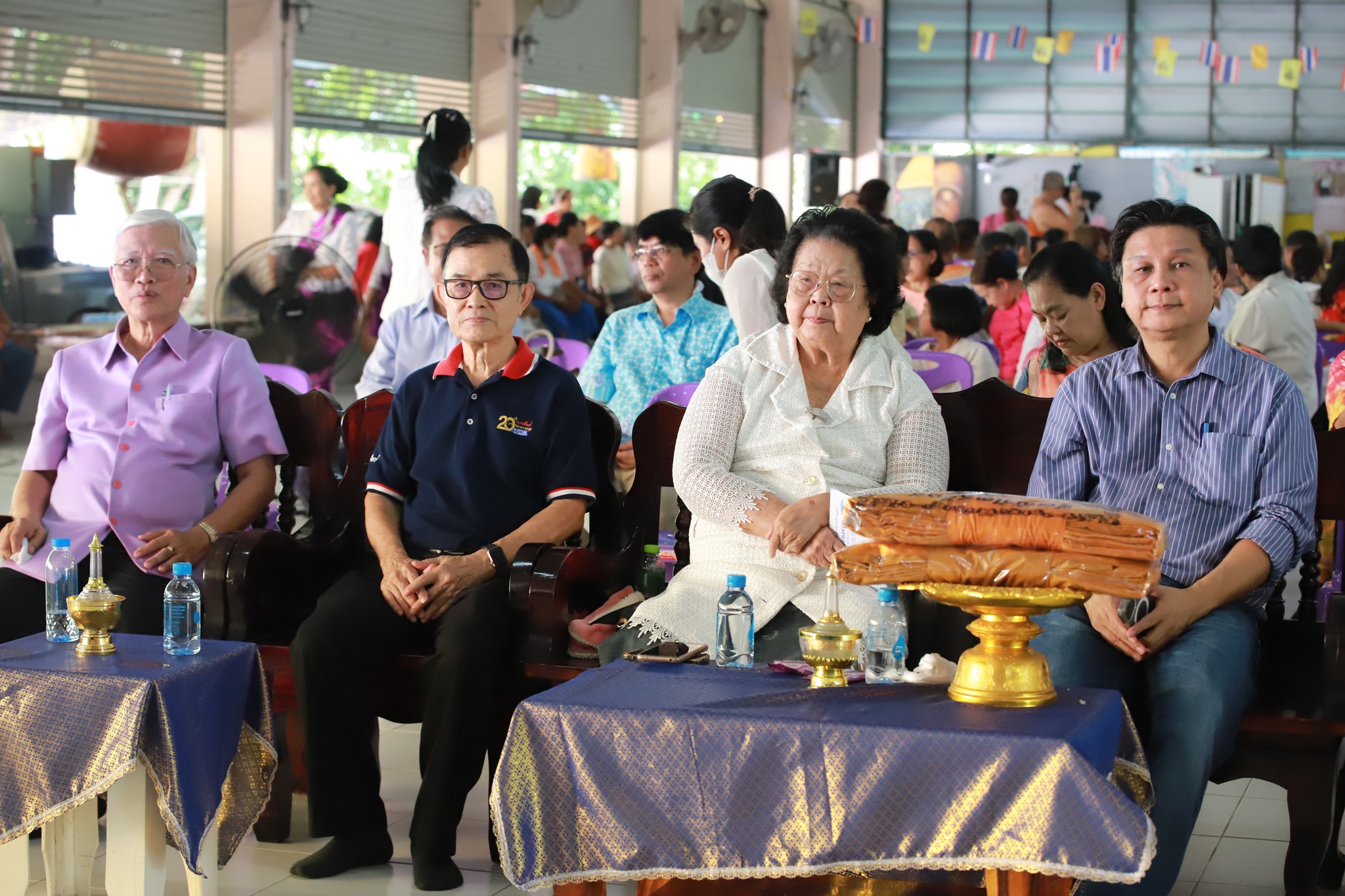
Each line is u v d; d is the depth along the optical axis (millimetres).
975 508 1988
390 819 3121
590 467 3105
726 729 1932
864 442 2855
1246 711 2492
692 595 2809
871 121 15312
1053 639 2615
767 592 2773
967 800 1844
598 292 11031
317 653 2783
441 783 2697
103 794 2877
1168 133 15039
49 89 7352
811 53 13453
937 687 2131
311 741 2783
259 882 2750
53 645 2578
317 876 2766
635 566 3178
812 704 2012
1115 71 15000
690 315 4141
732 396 2926
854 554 2043
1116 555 1935
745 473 2914
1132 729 2143
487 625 2752
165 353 3273
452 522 3074
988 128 15352
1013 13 15125
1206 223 2668
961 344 4895
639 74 11781
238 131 8219
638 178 11961
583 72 11102
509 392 3113
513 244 3125
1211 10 14727
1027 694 2004
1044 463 2842
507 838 1997
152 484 3197
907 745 1863
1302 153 14758
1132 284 2691
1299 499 2607
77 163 8125
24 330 8047
